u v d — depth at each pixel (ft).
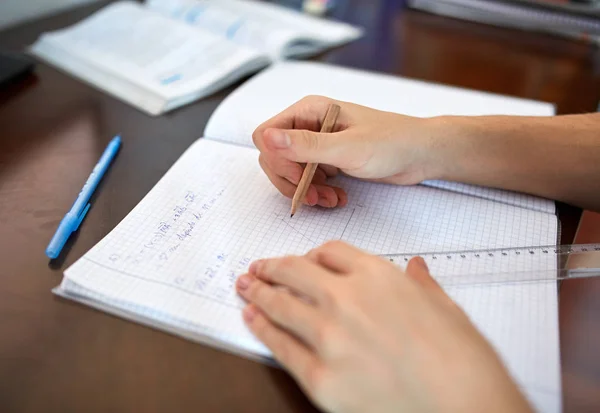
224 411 1.17
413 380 1.05
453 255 1.58
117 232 1.59
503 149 1.81
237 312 1.35
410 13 3.55
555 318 1.38
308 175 1.66
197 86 2.44
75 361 1.27
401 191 1.86
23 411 1.17
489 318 1.37
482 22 3.40
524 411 1.05
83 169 1.95
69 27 3.11
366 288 1.18
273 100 2.28
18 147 2.06
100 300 1.39
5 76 2.49
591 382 1.24
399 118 1.82
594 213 1.85
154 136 2.16
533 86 2.67
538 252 1.61
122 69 2.58
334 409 1.09
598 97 2.58
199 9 3.22
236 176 1.88
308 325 1.17
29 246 1.59
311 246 1.59
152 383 1.23
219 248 1.55
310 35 2.95
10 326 1.35
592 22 3.07
